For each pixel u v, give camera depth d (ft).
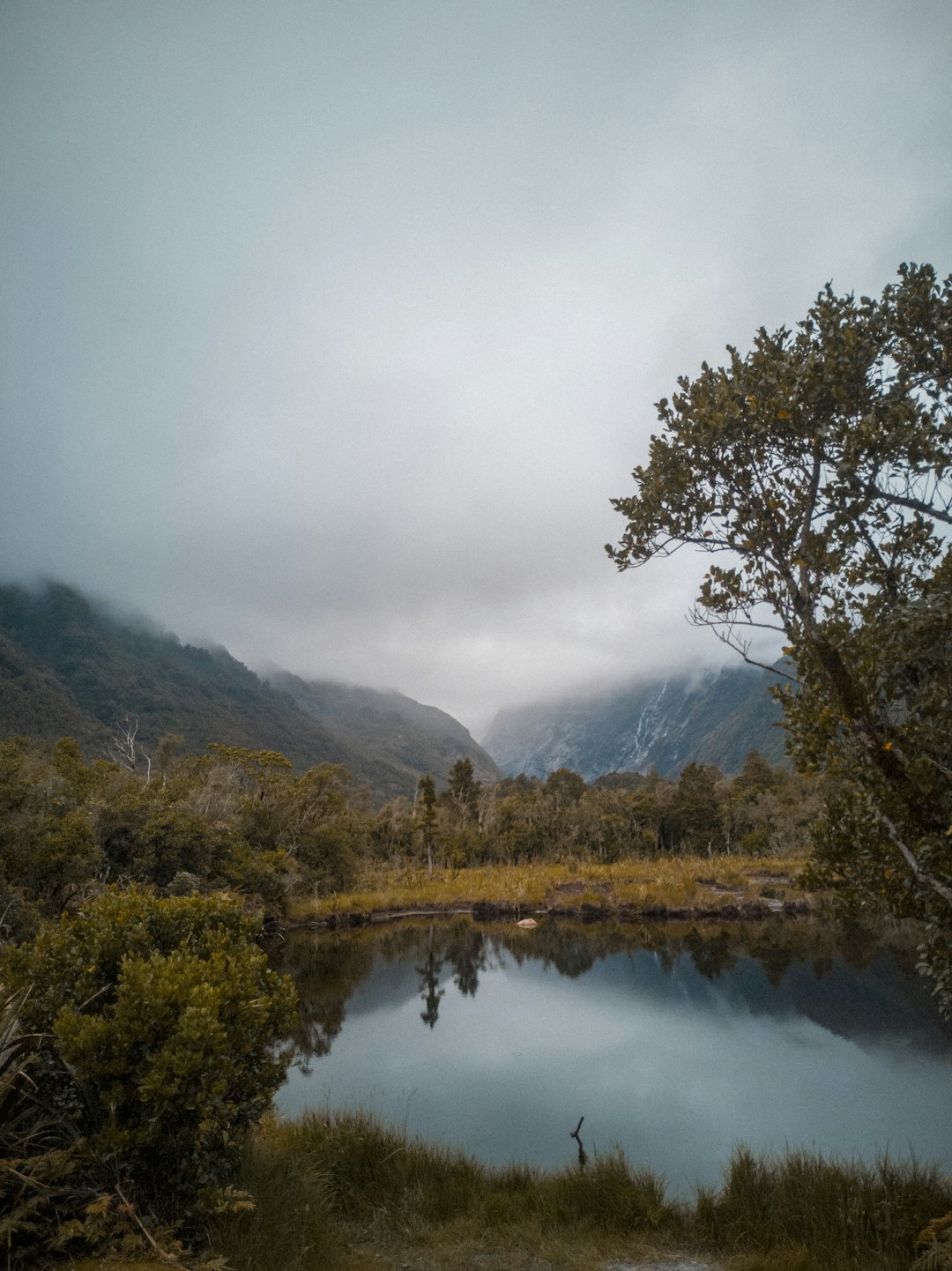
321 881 138.82
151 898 18.88
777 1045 52.21
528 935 108.37
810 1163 23.70
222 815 123.44
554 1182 23.58
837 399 14.76
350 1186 21.88
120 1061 14.29
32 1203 13.10
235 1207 14.64
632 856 208.13
